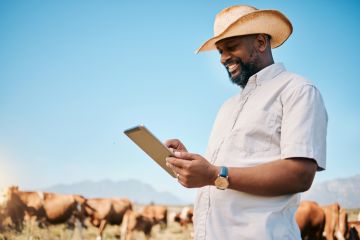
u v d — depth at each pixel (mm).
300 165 1896
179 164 1884
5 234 14047
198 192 2260
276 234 1950
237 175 1888
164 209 24891
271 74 2230
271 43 2441
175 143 2496
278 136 2078
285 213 2021
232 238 2004
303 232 11969
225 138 2203
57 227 17484
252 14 2156
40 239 14766
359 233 12219
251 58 2248
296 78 2131
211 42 2291
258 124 2098
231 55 2260
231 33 2193
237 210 2025
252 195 2012
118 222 19797
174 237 20844
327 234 12289
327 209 12266
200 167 1869
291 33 2393
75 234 18438
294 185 1896
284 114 2062
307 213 11883
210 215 2109
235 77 2295
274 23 2256
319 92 2105
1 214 14617
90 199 19234
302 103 2016
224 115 2379
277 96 2125
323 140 2008
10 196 14859
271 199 1993
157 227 24266
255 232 1952
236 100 2375
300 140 1930
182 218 25094
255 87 2244
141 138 1923
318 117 2014
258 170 1893
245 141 2105
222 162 2143
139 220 19062
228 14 2334
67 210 16656
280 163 1903
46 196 16234
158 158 2074
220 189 1920
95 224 19078
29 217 15359
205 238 2094
